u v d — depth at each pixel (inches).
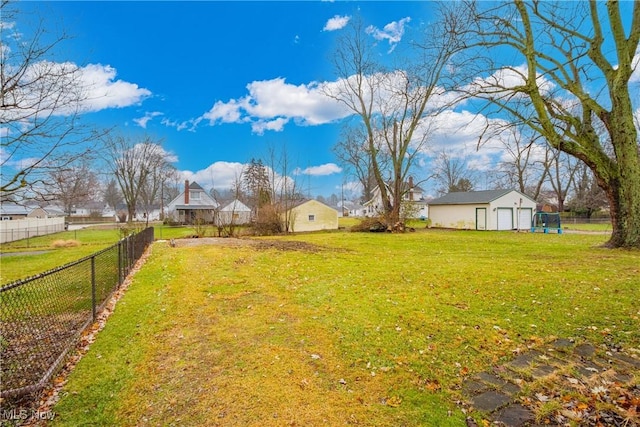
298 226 1104.8
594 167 412.5
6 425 92.6
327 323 170.6
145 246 525.3
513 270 287.6
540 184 1254.3
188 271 309.3
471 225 1043.3
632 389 109.0
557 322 166.9
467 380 117.0
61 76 193.3
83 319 171.3
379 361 130.0
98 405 102.4
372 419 95.3
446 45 405.4
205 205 1701.5
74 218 2231.8
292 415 96.4
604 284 229.3
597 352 135.9
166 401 103.8
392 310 189.2
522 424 93.3
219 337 153.0
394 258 388.5
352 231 951.6
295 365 126.0
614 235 420.8
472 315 179.0
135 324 173.0
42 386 109.3
